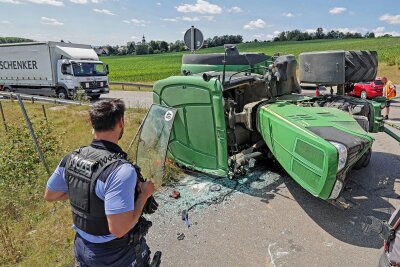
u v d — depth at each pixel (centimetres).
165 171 576
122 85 2475
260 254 369
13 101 1616
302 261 355
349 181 545
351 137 380
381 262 238
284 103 533
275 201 486
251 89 619
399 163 625
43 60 1898
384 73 2530
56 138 782
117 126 218
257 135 616
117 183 196
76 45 1994
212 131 523
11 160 624
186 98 536
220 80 523
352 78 574
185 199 502
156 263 259
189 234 412
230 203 484
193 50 720
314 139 381
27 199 515
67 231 421
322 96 601
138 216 208
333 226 418
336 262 352
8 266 359
